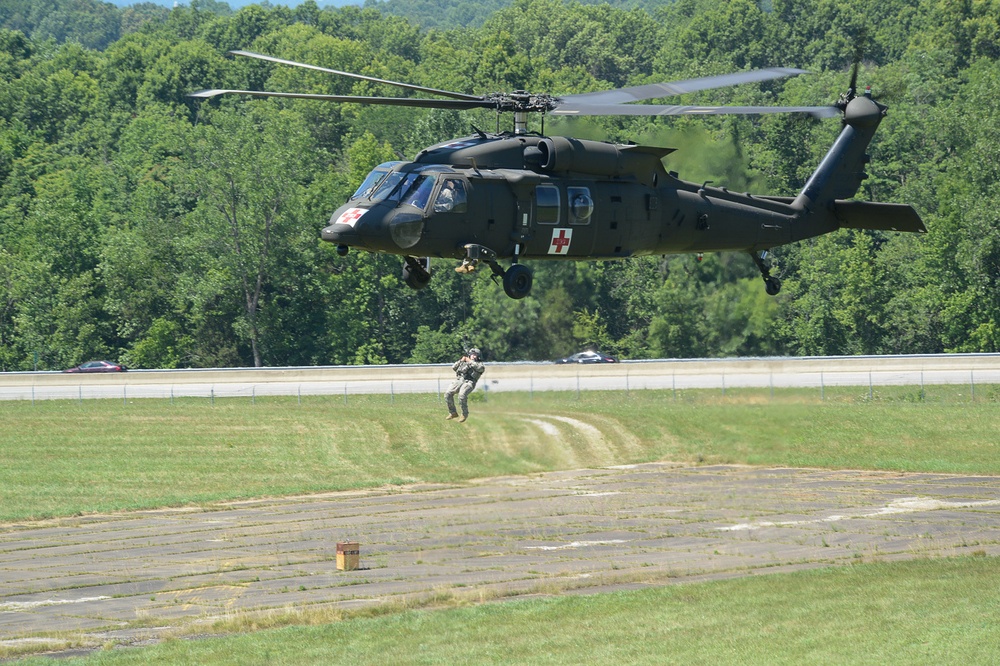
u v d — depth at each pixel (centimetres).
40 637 7150
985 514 10725
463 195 8819
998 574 7644
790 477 13762
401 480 14338
